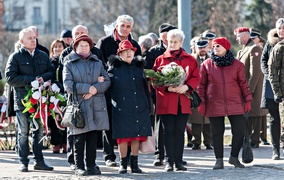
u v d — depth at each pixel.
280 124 18.98
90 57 16.39
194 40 22.38
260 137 23.47
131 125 16.47
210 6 71.69
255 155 20.16
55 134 21.30
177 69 16.70
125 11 87.81
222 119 17.42
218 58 17.25
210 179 15.72
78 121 15.88
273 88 18.03
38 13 144.38
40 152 17.48
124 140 16.59
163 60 17.27
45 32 141.62
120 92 16.58
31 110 16.91
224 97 17.22
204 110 17.52
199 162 18.83
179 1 24.58
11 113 18.17
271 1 66.75
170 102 16.91
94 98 16.22
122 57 16.78
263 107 19.02
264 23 66.25
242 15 72.06
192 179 15.73
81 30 17.64
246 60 21.97
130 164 17.06
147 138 16.75
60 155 20.92
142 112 16.64
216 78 17.28
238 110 17.20
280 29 18.50
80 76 16.19
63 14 141.88
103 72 16.47
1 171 17.41
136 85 16.69
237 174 16.38
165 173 16.70
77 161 16.47
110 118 17.80
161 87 16.94
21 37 17.25
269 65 18.09
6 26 112.31
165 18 76.19
